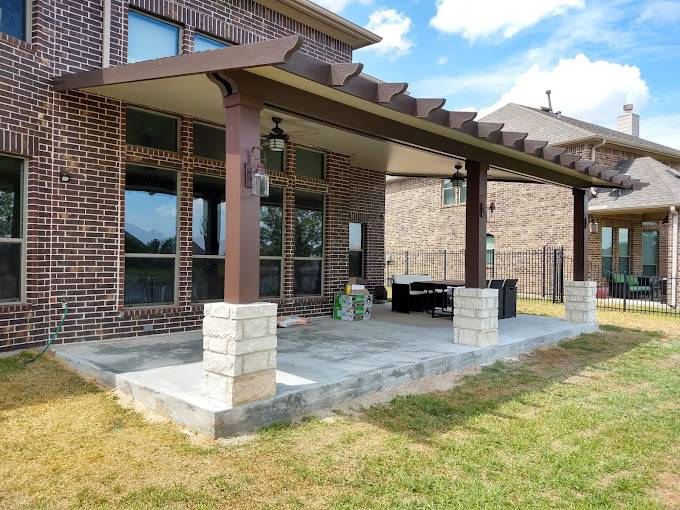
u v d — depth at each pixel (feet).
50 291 20.27
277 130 23.36
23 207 19.90
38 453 12.32
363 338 24.68
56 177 20.33
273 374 14.64
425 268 70.85
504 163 25.50
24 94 19.40
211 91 19.75
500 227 61.16
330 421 14.93
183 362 18.24
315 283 32.37
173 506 10.27
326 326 28.50
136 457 12.23
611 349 27.50
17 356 18.83
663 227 60.34
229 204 14.33
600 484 11.82
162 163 23.47
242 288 14.07
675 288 45.44
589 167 27.94
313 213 32.07
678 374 22.22
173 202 24.45
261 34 28.68
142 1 23.27
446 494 11.05
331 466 12.12
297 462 12.23
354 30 32.89
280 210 29.63
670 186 48.60
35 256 19.81
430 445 13.65
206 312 14.44
